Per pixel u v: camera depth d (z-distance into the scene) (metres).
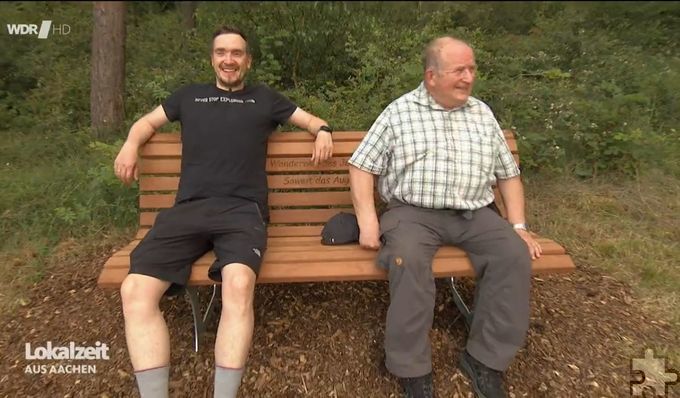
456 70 2.50
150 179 2.90
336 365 2.51
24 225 3.50
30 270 3.19
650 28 6.42
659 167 4.15
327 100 4.60
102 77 4.55
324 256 2.53
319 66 5.02
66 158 4.28
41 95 5.11
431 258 2.47
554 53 5.76
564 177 4.11
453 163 2.56
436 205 2.55
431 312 2.33
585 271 3.21
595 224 3.65
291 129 4.02
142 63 5.73
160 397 2.15
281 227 2.95
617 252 3.38
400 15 6.80
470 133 2.62
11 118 4.91
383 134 2.64
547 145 4.13
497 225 2.49
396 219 2.54
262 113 2.81
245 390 2.40
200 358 2.54
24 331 2.75
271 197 2.95
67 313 2.85
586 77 5.02
